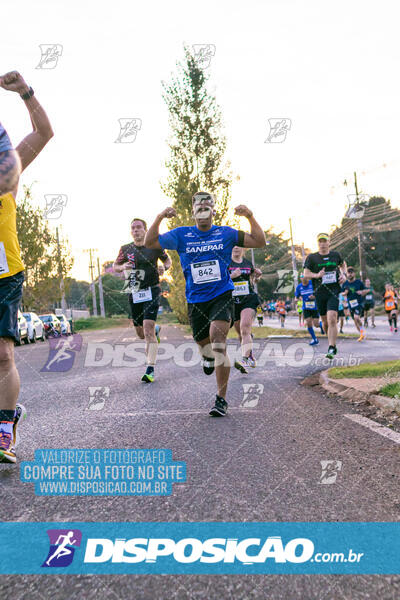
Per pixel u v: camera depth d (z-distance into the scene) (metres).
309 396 4.43
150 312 6.02
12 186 2.48
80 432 3.25
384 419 3.43
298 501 1.97
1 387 2.55
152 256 6.09
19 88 2.71
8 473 2.42
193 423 3.43
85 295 64.19
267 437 2.98
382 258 32.94
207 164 20.27
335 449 2.69
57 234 26.33
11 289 2.57
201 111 20.25
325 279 7.02
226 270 4.02
